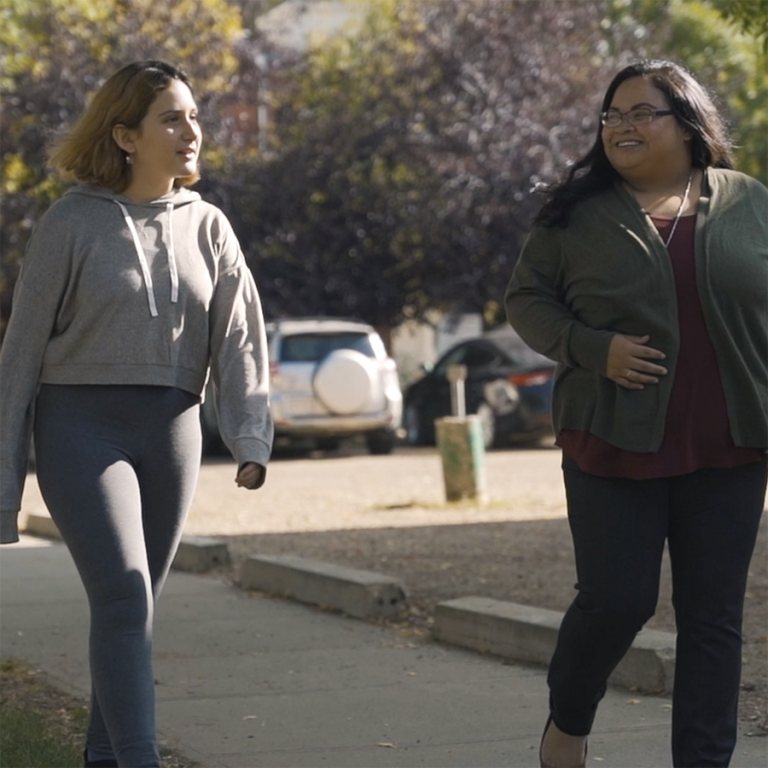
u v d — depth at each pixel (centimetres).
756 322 565
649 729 766
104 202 598
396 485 2216
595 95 3538
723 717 569
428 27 3603
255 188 3547
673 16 4059
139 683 569
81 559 575
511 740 754
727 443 561
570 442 580
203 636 1059
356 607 1128
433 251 3538
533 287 592
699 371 560
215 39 3566
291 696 865
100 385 588
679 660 578
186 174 610
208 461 2848
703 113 581
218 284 613
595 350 561
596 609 566
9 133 3347
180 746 755
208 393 2925
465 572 1302
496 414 2877
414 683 895
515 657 959
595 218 577
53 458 583
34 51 3425
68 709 840
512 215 3431
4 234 3350
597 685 590
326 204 3619
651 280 560
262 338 623
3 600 1227
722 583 568
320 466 2636
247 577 1280
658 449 557
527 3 3600
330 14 4831
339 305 3619
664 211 576
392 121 3566
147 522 603
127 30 3456
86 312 586
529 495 1998
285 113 3756
